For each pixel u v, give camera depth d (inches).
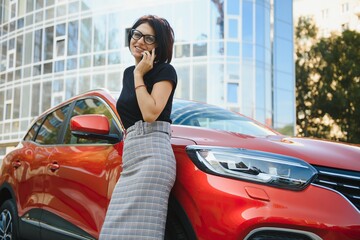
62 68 830.5
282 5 884.0
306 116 1284.4
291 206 84.4
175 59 751.1
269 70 812.6
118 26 782.5
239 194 85.8
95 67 796.0
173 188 94.8
